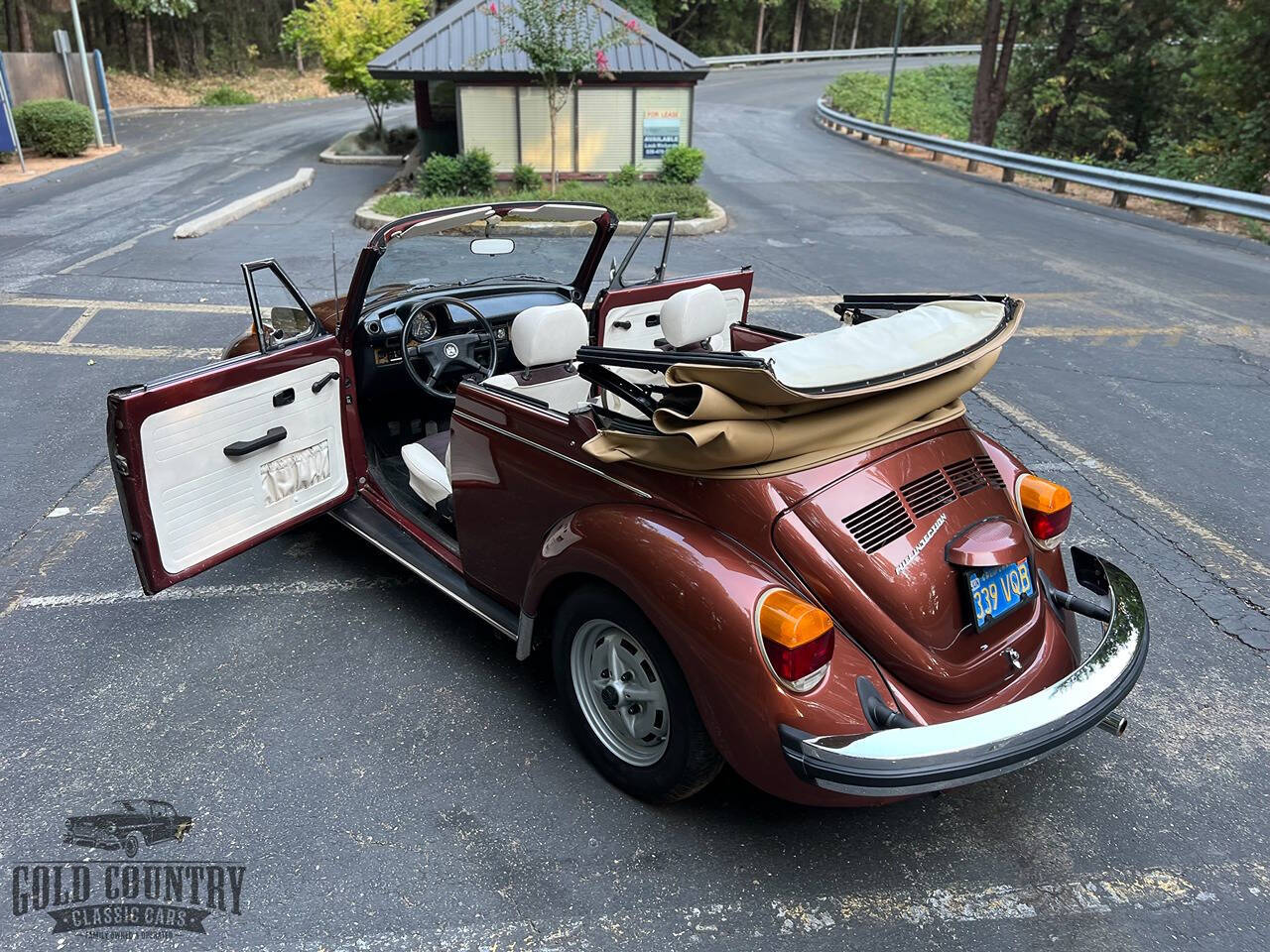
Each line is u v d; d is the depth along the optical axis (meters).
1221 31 18.20
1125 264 11.08
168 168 17.92
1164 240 12.80
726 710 2.29
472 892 2.46
